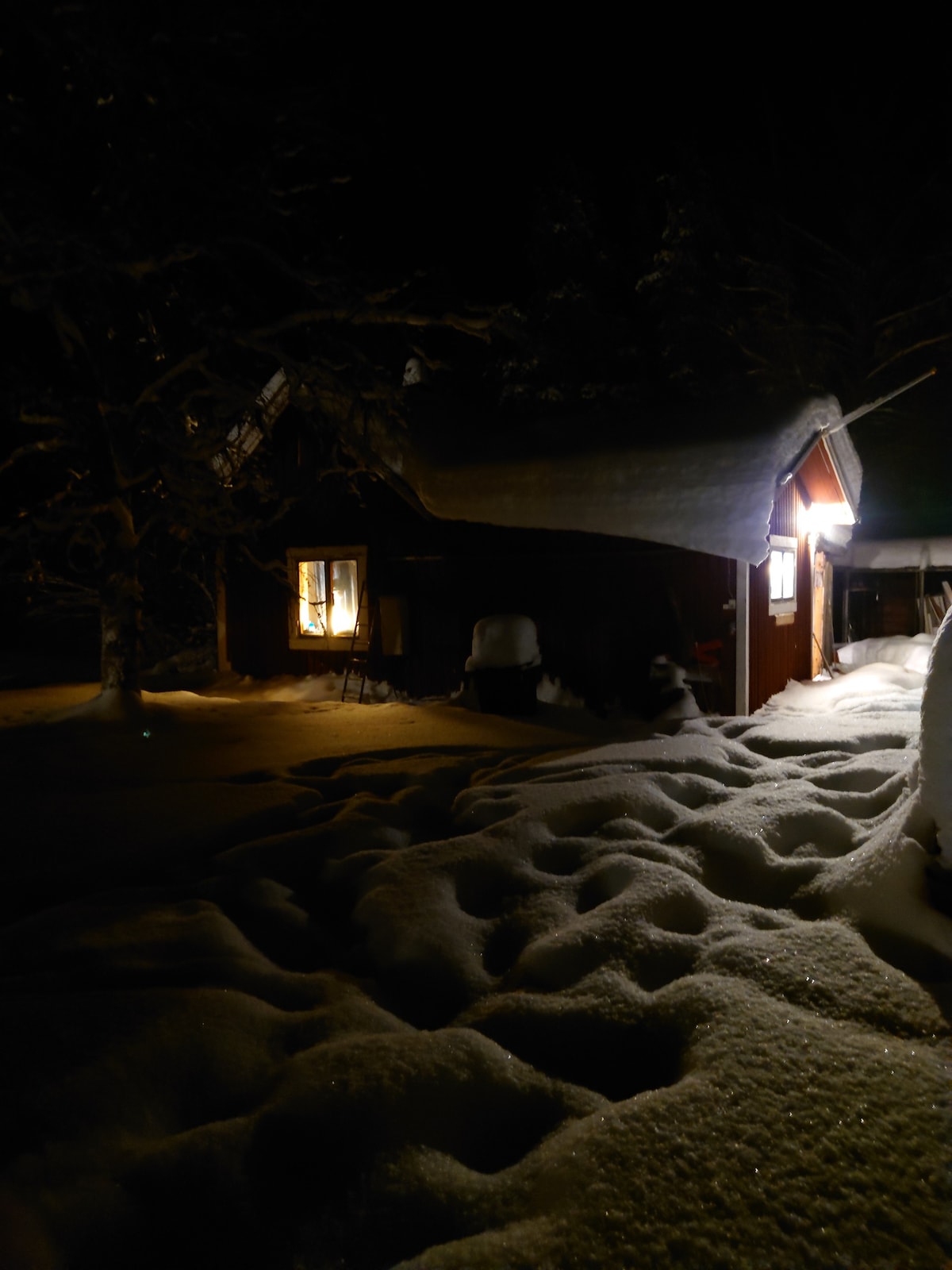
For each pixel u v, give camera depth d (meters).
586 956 3.86
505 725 9.70
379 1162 2.65
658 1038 3.28
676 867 4.76
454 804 6.26
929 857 3.99
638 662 10.98
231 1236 2.44
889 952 3.81
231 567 15.05
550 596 11.59
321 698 13.12
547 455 11.24
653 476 10.35
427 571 12.66
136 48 9.05
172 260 9.67
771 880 4.66
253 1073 3.13
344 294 10.84
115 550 10.43
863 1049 3.03
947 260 18.61
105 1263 2.37
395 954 4.05
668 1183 2.47
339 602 13.86
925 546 17.61
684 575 10.68
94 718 9.79
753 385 19.23
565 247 19.44
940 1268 2.21
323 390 11.35
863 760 6.47
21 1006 3.38
